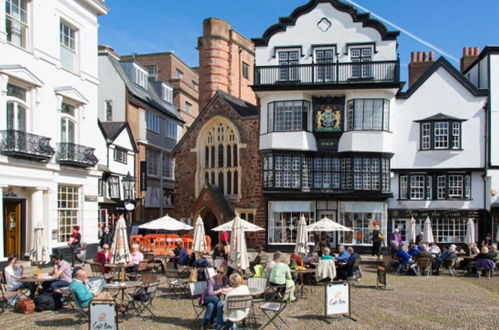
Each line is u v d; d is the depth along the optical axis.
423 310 12.64
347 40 28.77
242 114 30.73
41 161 19.52
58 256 13.19
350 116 28.11
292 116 28.41
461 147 27.86
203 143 31.88
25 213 19.48
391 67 27.88
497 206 27.31
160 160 38.41
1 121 17.75
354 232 27.89
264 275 14.52
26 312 12.09
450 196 27.91
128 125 32.84
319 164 28.70
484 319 11.66
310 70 28.66
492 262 18.47
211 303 10.66
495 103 27.77
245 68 45.25
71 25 22.27
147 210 35.97
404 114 28.53
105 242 23.64
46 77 20.19
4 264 17.56
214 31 40.03
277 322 11.35
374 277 18.55
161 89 42.03
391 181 28.45
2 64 17.80
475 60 29.77
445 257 19.59
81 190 22.77
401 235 28.08
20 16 19.12
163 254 22.59
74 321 11.34
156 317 11.82
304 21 29.22
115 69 34.25
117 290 14.01
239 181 30.27
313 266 16.92
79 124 22.72
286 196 28.27
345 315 12.02
